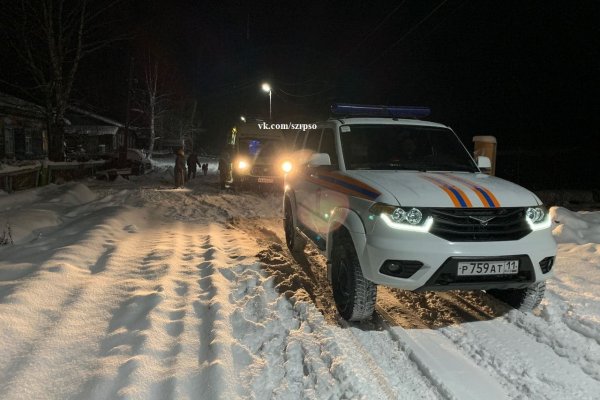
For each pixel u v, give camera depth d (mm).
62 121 21766
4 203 9445
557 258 6648
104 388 3141
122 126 42344
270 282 5465
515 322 4582
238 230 9172
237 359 3729
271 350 3912
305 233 6234
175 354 3680
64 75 22500
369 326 4492
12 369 3324
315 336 4137
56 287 4828
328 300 5109
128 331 3998
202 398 3148
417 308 4992
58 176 16891
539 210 4285
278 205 13617
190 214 11312
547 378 3545
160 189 18000
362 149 5352
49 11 20766
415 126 5750
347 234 4559
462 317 4750
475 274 3990
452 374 3598
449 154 5543
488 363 3793
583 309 4750
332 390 3305
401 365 3766
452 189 4254
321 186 5445
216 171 35656
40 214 8406
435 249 3912
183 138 61000
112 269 5711
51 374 3346
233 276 5727
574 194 18359
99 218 8523
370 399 3180
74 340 3834
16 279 4980
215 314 4395
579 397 3314
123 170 24156
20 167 12625
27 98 23594
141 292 4867
